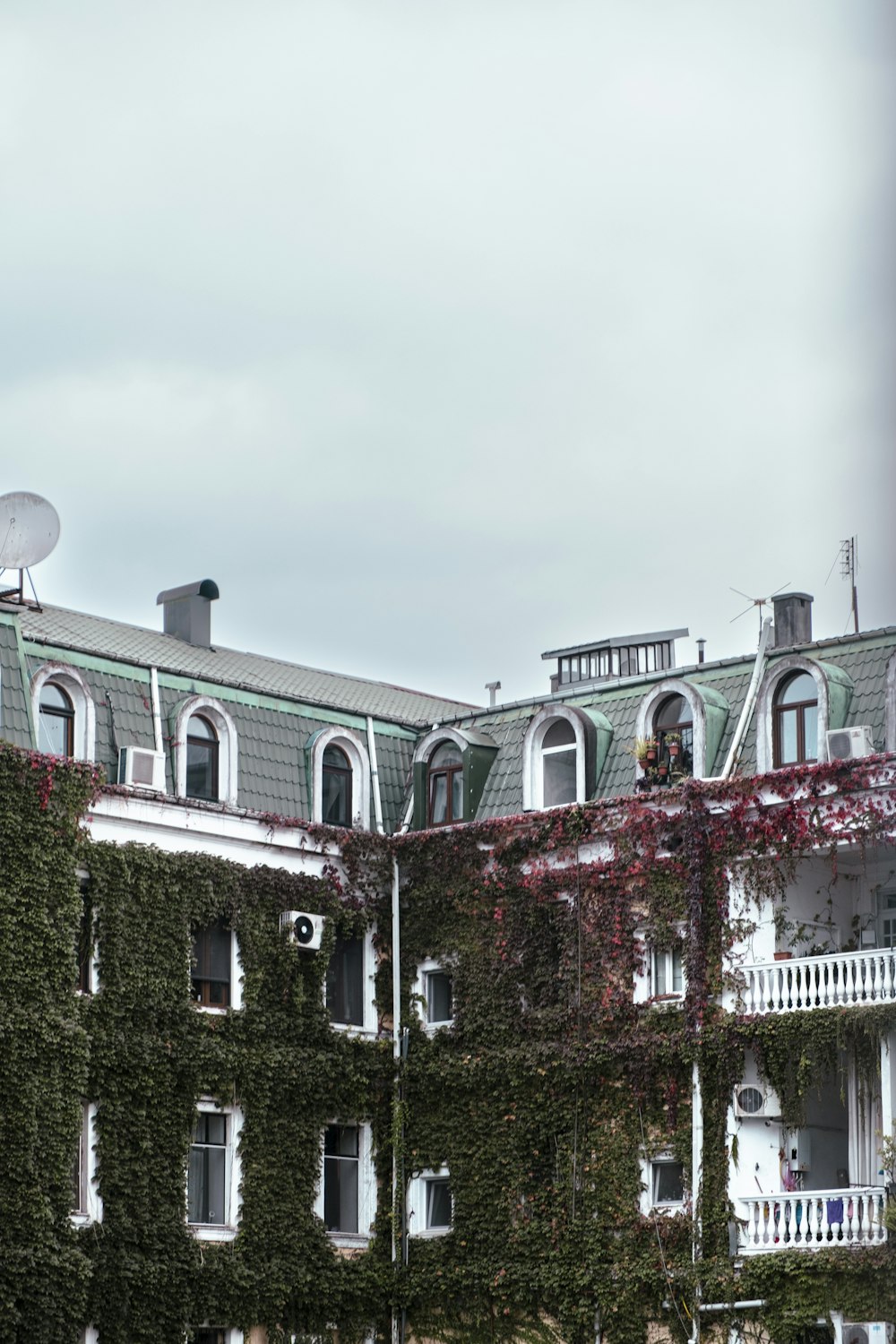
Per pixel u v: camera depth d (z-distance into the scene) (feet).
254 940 168.55
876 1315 147.02
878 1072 153.89
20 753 153.89
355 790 181.16
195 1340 160.45
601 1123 163.63
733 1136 157.38
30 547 163.94
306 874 173.78
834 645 166.40
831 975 154.20
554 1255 163.43
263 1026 167.53
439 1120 172.55
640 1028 163.12
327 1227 170.30
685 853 162.91
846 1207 150.82
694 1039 159.02
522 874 171.63
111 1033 157.07
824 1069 154.92
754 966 158.20
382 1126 174.29
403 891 178.50
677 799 163.94
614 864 166.71
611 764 172.76
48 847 154.61
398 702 201.98
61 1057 152.76
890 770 153.99
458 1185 169.99
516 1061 168.14
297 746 179.22
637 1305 158.81
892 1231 146.82
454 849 175.52
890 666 158.40
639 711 170.91
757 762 163.32
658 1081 161.38
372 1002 176.76
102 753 164.86
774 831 159.12
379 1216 172.86
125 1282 154.81
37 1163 150.20
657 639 199.93
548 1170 165.78
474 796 179.22
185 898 164.14
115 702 167.84
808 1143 160.15
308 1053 169.99
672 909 163.43
